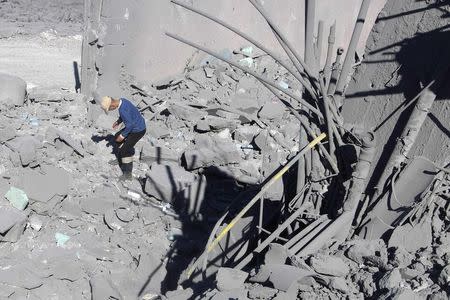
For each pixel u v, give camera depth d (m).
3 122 10.14
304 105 6.04
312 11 5.96
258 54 13.75
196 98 12.51
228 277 5.34
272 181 5.82
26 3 23.75
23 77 14.20
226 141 11.24
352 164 6.02
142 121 9.25
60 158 9.48
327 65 6.36
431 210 5.79
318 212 6.34
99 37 12.30
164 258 8.14
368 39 7.03
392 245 5.69
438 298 4.79
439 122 6.07
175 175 9.38
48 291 7.22
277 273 5.14
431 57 6.30
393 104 6.52
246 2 13.93
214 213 9.13
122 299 7.33
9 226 7.56
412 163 5.98
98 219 8.53
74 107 11.62
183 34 13.22
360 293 5.12
